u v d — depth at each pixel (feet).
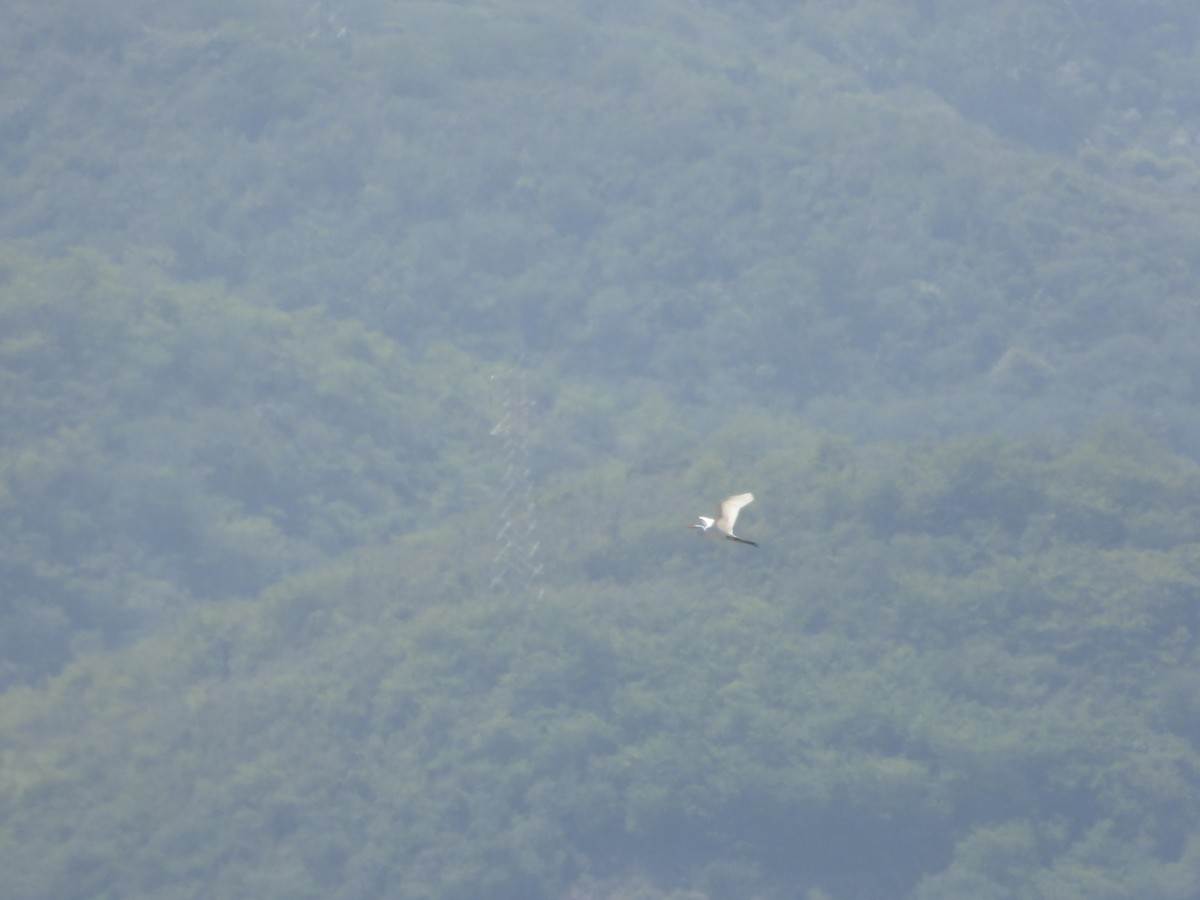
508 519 408.46
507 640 349.61
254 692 347.97
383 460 493.77
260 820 316.40
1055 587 358.64
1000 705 338.34
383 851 311.06
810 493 393.91
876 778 314.14
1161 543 374.02
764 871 314.76
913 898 309.22
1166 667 343.67
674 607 359.87
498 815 317.01
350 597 384.88
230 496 467.93
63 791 320.09
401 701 338.54
